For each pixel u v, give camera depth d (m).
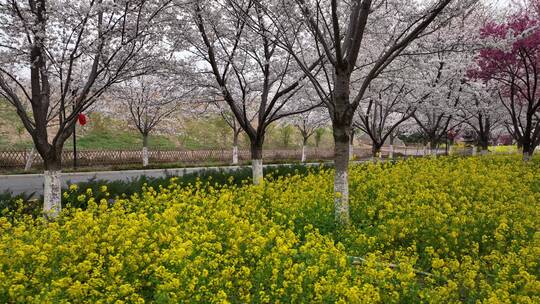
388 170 13.66
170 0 10.41
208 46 12.63
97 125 37.06
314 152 40.22
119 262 5.30
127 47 11.12
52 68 10.72
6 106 34.62
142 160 28.66
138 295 4.75
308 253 5.91
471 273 5.43
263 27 11.07
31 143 31.52
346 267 5.58
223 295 4.54
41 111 9.43
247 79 14.70
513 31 14.74
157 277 5.15
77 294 4.59
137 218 7.11
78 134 35.06
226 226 6.98
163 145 38.22
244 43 13.19
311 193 9.86
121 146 35.38
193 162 30.97
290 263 5.29
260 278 5.24
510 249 7.12
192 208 8.64
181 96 13.95
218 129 44.09
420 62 14.92
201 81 13.28
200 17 11.97
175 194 10.09
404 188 10.70
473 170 12.85
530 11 17.12
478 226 8.12
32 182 18.59
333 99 9.74
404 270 5.40
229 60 12.83
